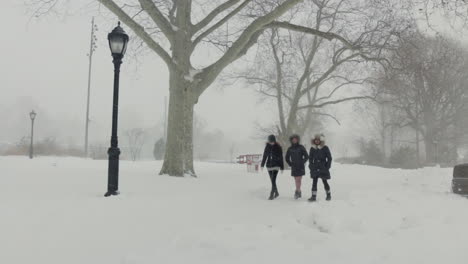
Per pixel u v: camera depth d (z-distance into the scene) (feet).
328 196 30.63
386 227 21.20
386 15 59.06
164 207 25.64
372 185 42.55
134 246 17.16
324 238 18.44
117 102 30.07
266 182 45.16
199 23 50.01
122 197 27.81
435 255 15.84
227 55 48.11
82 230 19.43
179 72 47.37
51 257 15.72
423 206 27.27
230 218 22.93
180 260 15.30
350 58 74.84
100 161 75.77
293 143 32.60
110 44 30.32
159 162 80.94
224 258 15.55
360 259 15.34
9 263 14.93
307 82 100.07
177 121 46.80
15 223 19.85
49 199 26.12
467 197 31.91
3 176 37.45
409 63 55.01
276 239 18.12
